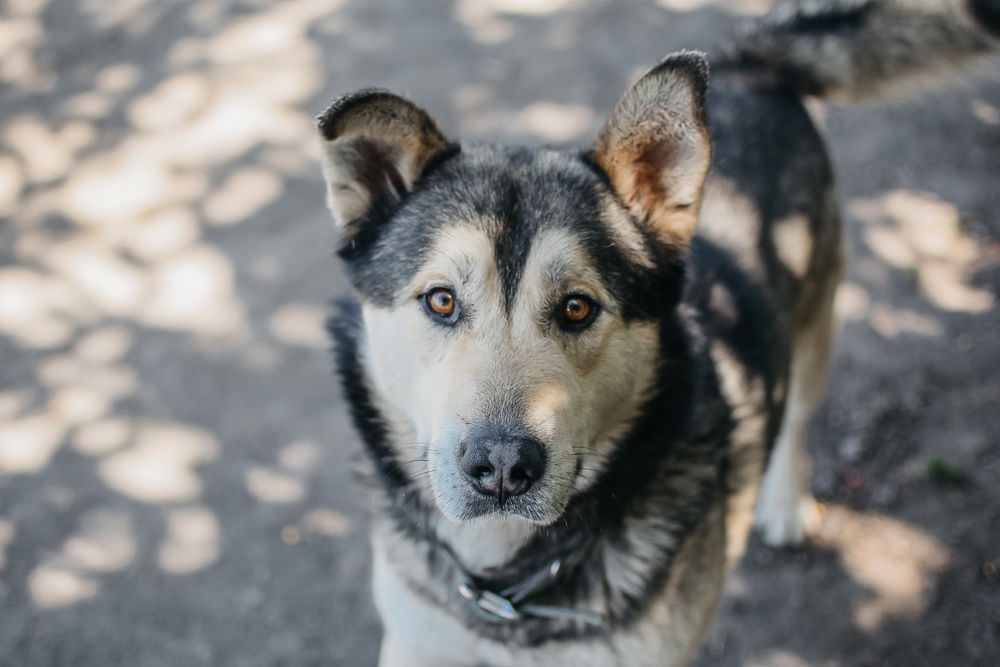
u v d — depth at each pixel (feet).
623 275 2.46
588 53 5.61
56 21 6.31
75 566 3.50
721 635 3.27
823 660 3.20
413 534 2.65
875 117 5.04
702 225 2.93
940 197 4.52
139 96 5.59
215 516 3.62
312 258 4.49
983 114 4.99
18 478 3.73
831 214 3.29
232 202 4.83
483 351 2.35
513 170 2.50
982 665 3.14
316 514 3.62
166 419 3.89
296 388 3.97
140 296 4.38
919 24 3.23
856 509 3.51
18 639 3.34
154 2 6.45
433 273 2.40
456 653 2.71
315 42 5.92
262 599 3.43
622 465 2.57
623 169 2.50
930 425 3.67
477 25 5.96
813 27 3.31
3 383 4.03
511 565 2.60
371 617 3.39
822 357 3.37
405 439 2.58
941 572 3.33
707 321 2.79
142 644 3.33
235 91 5.56
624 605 2.59
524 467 2.27
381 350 2.49
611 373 2.45
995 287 4.05
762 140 3.12
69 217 4.82
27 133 5.39
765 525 3.47
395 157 2.55
